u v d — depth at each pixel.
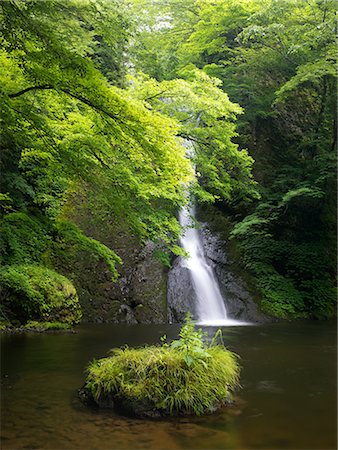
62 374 5.29
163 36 18.08
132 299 12.12
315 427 3.57
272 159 17.25
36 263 11.01
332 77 15.66
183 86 9.55
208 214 15.77
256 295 13.75
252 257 15.05
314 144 16.61
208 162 11.45
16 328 9.27
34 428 3.48
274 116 17.50
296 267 15.42
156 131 6.29
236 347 7.77
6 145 8.01
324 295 14.74
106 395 4.01
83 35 8.95
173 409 3.79
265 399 4.31
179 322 11.99
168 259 12.22
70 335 8.85
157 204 10.77
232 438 3.32
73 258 12.07
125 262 12.66
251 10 15.94
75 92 5.40
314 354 7.02
